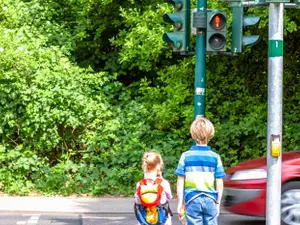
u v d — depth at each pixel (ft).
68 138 148.05
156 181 67.21
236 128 148.05
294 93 158.30
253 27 147.43
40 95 142.31
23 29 156.15
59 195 132.05
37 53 152.35
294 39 158.10
